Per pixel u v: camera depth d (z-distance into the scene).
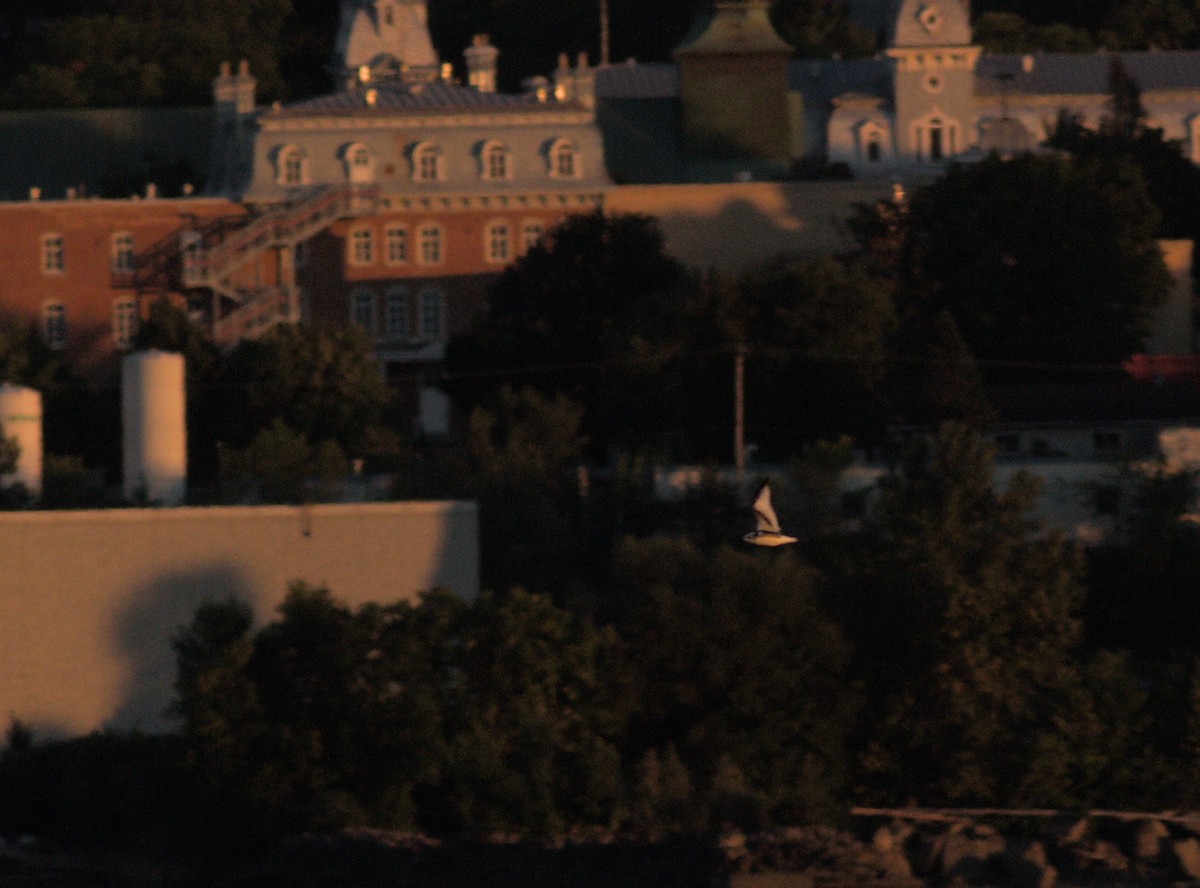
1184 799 193.50
